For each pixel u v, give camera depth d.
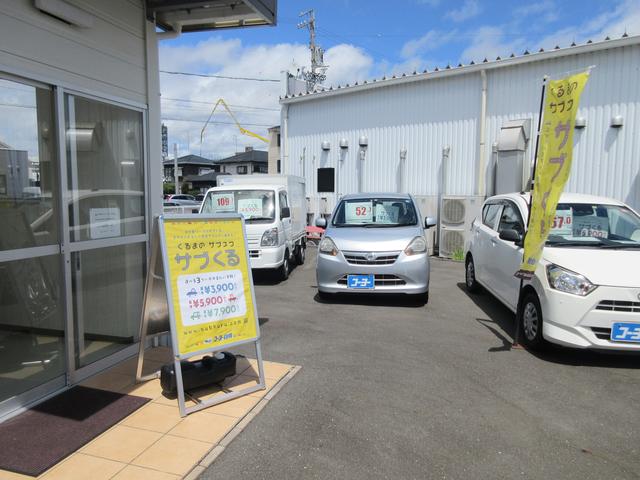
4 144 3.25
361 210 7.54
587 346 4.26
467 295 7.40
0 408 3.18
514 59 10.54
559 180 4.23
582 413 3.49
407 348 4.86
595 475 2.74
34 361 3.54
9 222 3.31
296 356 4.60
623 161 9.56
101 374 4.00
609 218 5.38
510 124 10.31
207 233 3.62
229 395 3.57
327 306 6.65
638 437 3.17
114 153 4.20
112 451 2.85
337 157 13.84
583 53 9.83
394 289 6.39
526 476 2.72
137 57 4.39
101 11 3.91
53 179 3.58
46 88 3.47
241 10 4.49
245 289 3.76
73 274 3.72
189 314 3.42
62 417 3.24
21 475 2.59
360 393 3.75
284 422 3.26
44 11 3.33
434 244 11.89
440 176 12.02
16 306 3.43
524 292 5.05
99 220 4.02
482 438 3.11
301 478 2.64
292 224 9.77
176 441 2.97
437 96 11.92
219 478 2.63
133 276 4.49
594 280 4.28
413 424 3.27
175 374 3.43
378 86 12.75
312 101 14.27
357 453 2.90
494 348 4.88
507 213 6.28
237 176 10.45
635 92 9.35
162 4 4.44
